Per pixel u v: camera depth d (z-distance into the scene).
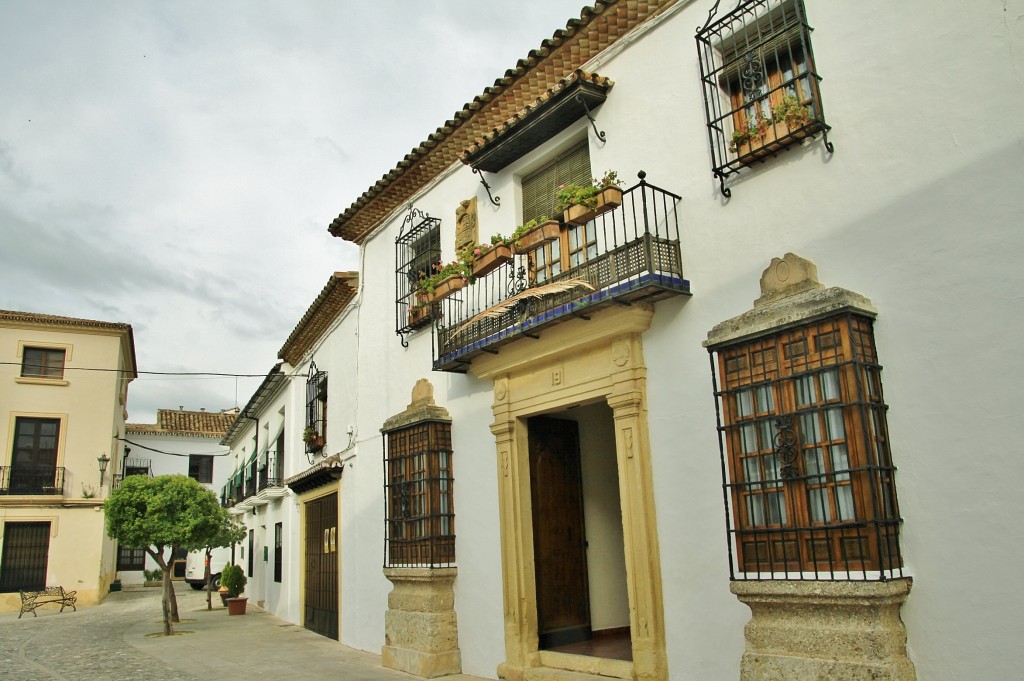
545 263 8.20
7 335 23.41
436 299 9.38
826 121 5.77
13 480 22.59
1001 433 4.62
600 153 7.76
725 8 6.75
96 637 14.19
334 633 12.68
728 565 6.01
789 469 5.28
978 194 4.91
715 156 6.60
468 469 9.15
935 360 4.96
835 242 5.61
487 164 9.10
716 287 6.40
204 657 11.05
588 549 9.00
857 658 4.77
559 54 8.17
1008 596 4.47
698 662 6.11
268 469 19.58
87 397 24.06
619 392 7.02
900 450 5.04
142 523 14.12
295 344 16.88
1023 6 4.83
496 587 8.47
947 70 5.15
